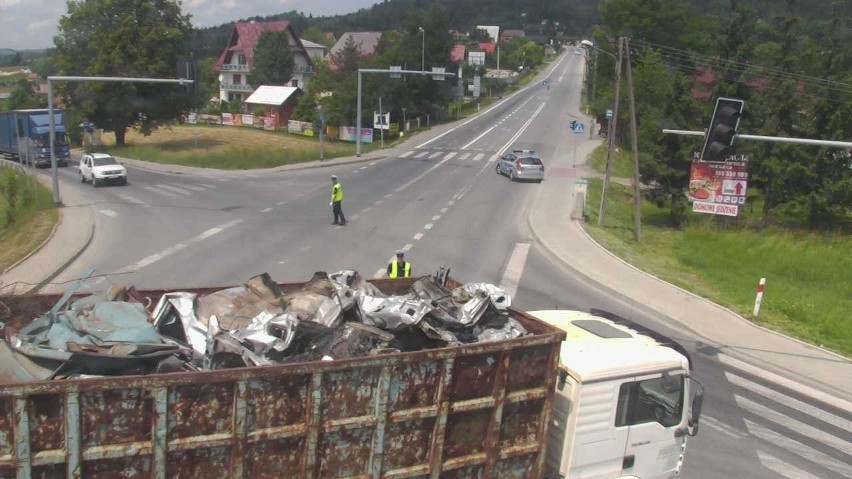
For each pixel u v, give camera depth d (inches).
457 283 324.8
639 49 2719.0
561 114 3403.1
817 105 1349.7
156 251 864.3
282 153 2005.4
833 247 1149.7
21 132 1972.2
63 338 229.9
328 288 289.3
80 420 194.2
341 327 261.4
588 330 303.1
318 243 927.0
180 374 200.8
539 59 6688.0
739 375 563.2
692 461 403.5
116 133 2554.1
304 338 261.4
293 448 219.1
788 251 1080.8
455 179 1636.3
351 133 2701.8
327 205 1242.6
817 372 580.7
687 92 1417.3
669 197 1413.6
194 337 258.1
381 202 1291.8
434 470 238.1
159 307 271.4
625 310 731.4
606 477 275.4
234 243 914.7
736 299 814.5
